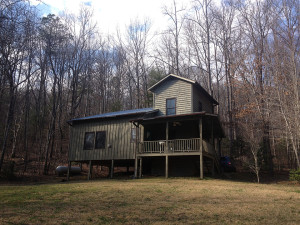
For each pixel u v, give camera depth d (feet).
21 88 103.71
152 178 54.24
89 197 30.63
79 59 116.37
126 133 63.62
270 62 67.82
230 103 100.22
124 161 67.72
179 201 28.43
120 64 142.20
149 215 22.74
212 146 59.31
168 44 121.70
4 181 60.75
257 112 71.10
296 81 55.21
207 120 59.93
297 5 68.59
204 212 23.80
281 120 61.11
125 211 24.00
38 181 63.67
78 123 71.15
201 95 69.46
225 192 34.06
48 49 100.12
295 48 62.59
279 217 22.31
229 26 105.70
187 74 119.14
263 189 37.45
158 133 65.77
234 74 81.35
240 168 80.64
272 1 76.69
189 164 60.85
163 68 119.24
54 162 92.02
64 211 23.94
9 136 107.45
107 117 66.03
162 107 65.16
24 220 20.92
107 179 58.85
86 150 67.51
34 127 118.73
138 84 125.70
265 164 67.46
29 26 40.78
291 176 54.49
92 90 131.85
